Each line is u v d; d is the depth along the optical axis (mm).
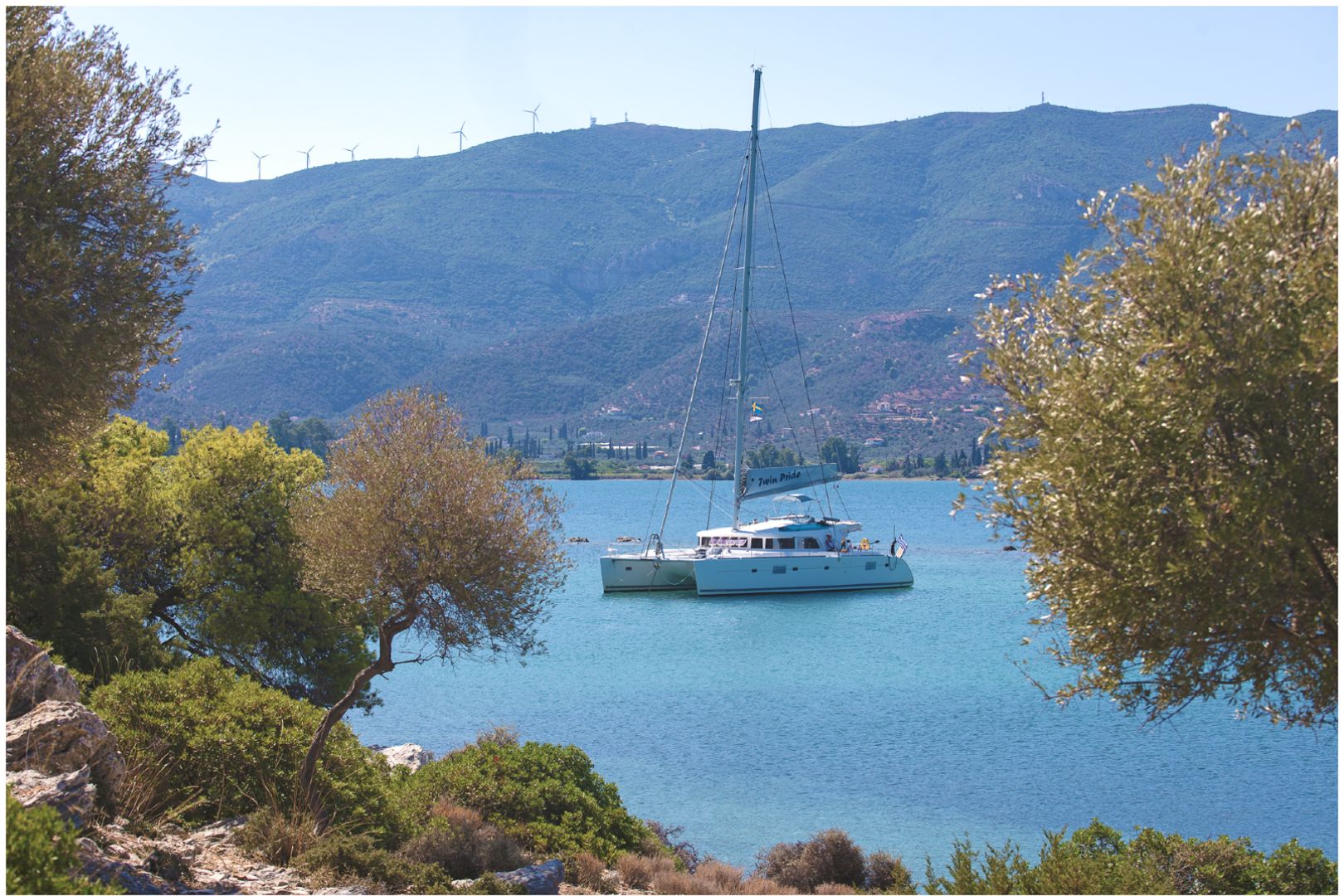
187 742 17344
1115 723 41750
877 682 50500
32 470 16250
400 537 17406
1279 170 10047
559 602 75625
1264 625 9914
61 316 14211
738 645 60531
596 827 21562
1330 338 9234
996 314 11383
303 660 31188
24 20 14570
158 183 15859
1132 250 10422
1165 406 9695
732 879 21953
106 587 25281
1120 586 10023
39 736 13102
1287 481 9406
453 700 46250
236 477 31359
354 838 16125
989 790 32344
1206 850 18125
